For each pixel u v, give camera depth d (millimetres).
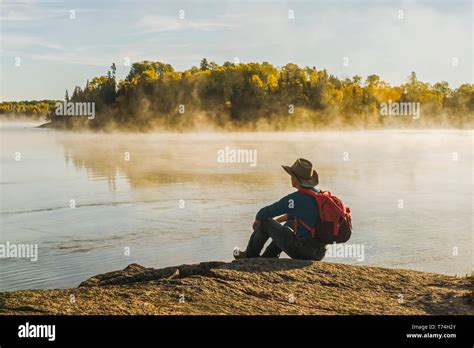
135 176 29391
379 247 12711
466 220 16141
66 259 12102
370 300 5883
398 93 148375
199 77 145000
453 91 147125
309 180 7262
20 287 10078
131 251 12828
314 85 143875
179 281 6129
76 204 20156
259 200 20672
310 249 7105
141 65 151750
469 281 6562
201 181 26859
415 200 20516
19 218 17391
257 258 7035
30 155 47406
